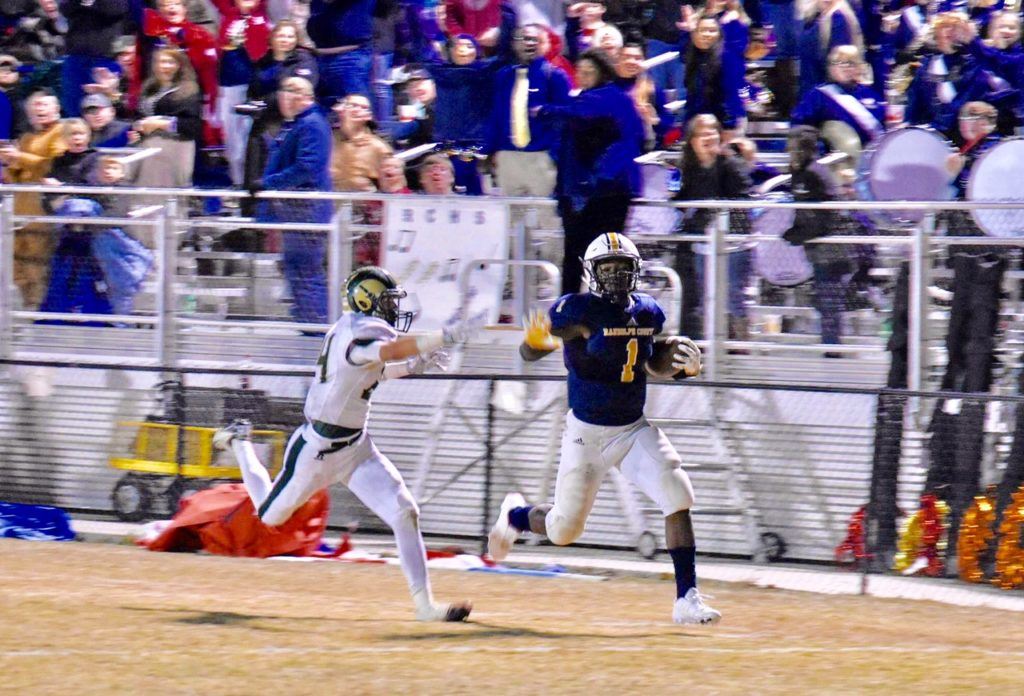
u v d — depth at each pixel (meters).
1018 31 31.67
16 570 24.84
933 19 34.19
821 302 28.44
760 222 28.75
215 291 32.06
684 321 29.30
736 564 28.05
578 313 20.41
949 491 26.28
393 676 16.09
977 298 27.31
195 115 35.06
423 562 20.48
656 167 31.69
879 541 26.66
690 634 19.98
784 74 34.59
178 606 21.03
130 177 34.72
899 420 26.59
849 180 30.89
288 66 33.38
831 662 17.64
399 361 21.28
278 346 31.53
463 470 29.67
